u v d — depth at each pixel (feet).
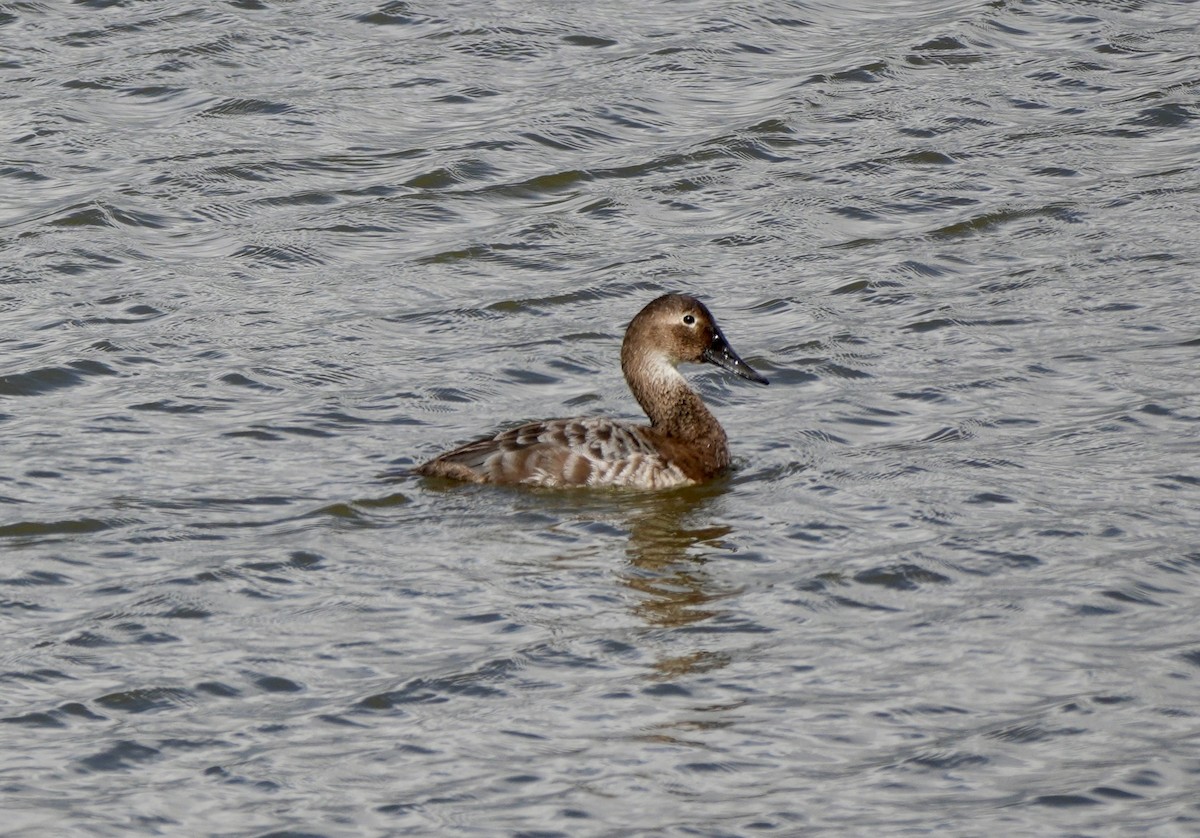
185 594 47.73
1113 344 65.05
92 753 40.47
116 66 94.43
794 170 84.23
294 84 93.09
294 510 53.21
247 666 44.27
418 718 41.96
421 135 87.92
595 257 75.41
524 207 80.94
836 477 55.52
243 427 59.36
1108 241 75.25
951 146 86.22
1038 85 93.61
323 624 46.37
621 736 41.19
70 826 37.81
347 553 50.31
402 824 37.91
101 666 44.19
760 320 68.90
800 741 40.98
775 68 96.37
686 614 46.93
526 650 44.93
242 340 66.80
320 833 37.58
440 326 68.54
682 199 81.46
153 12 101.71
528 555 50.39
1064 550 49.93
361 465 56.80
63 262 73.67
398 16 101.71
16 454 57.06
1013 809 38.22
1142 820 37.78
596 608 47.24
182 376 63.46
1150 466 55.21
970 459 56.24
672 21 102.22
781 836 37.40
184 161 83.92
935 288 71.51
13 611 46.96
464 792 39.04
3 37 98.17
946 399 61.11
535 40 98.99
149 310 69.36
